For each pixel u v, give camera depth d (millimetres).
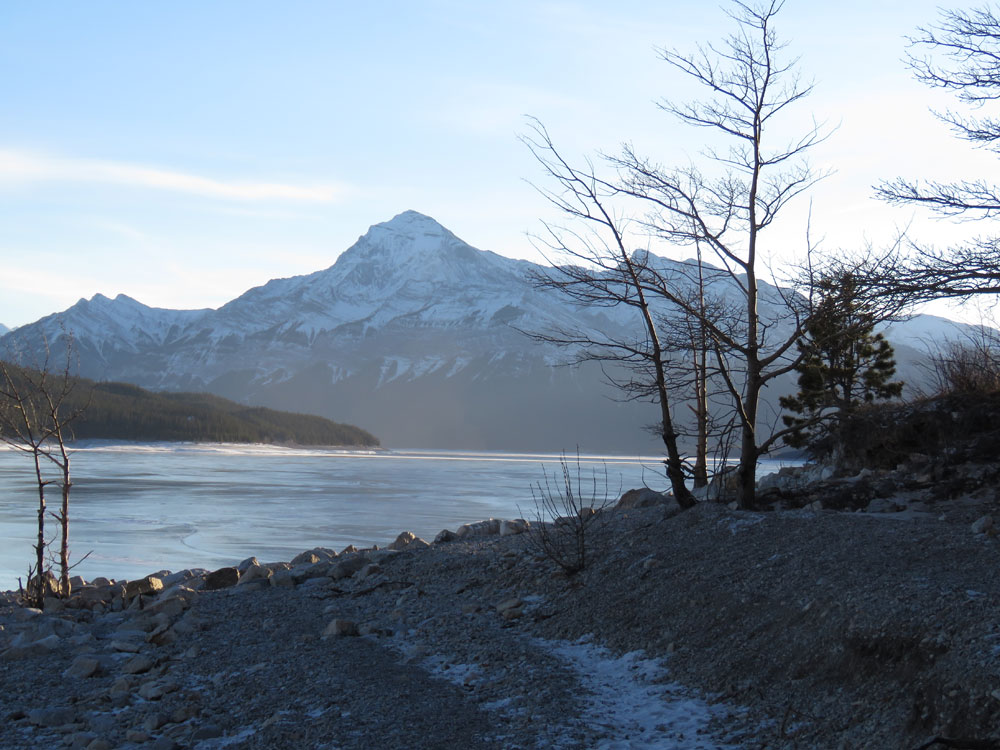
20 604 13289
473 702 7398
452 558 12953
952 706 5480
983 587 6758
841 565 8102
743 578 8648
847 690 6270
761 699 6656
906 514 10500
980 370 14492
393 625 10250
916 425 13352
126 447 169500
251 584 13266
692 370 11828
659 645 8117
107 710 7777
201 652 9547
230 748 6621
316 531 37906
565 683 7586
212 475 90250
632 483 68438
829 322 10367
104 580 16047
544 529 12297
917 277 9352
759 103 11477
